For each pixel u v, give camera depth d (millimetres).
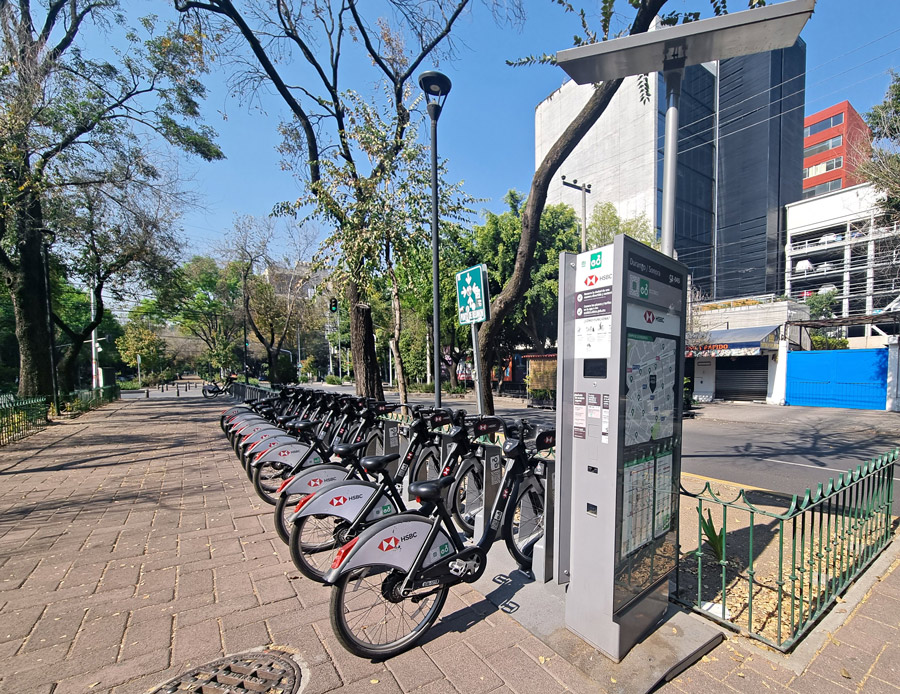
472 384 30641
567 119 35750
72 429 11000
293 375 30984
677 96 3400
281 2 8461
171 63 11703
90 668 2266
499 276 20172
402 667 2268
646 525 2484
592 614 2359
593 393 2367
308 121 9008
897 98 10953
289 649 2424
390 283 8102
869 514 3324
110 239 14445
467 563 2715
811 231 31500
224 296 30828
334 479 3764
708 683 2127
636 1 4594
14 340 27609
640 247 2365
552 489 3115
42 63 10141
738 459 7934
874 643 2396
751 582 2438
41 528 4215
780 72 33469
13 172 10656
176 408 17078
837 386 16141
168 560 3529
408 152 7379
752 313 20078
